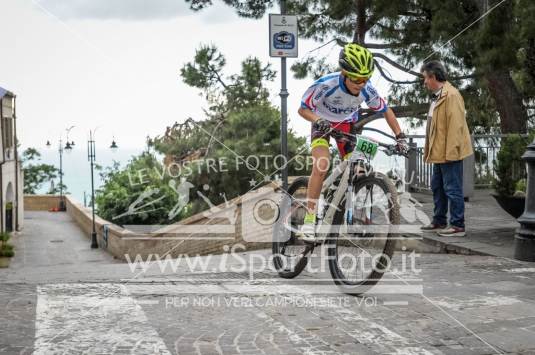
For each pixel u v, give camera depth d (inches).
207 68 871.7
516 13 467.5
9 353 120.3
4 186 1189.1
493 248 234.8
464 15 540.4
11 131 1269.7
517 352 120.3
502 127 607.5
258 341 128.1
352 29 645.9
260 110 653.9
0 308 154.8
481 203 363.3
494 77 585.9
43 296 168.9
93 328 137.6
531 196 216.7
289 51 301.7
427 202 361.7
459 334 131.8
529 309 150.9
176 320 144.6
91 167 951.0
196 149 638.5
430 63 252.8
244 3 669.3
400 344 125.4
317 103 177.5
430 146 255.1
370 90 177.0
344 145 183.0
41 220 1622.8
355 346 124.6
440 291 171.6
